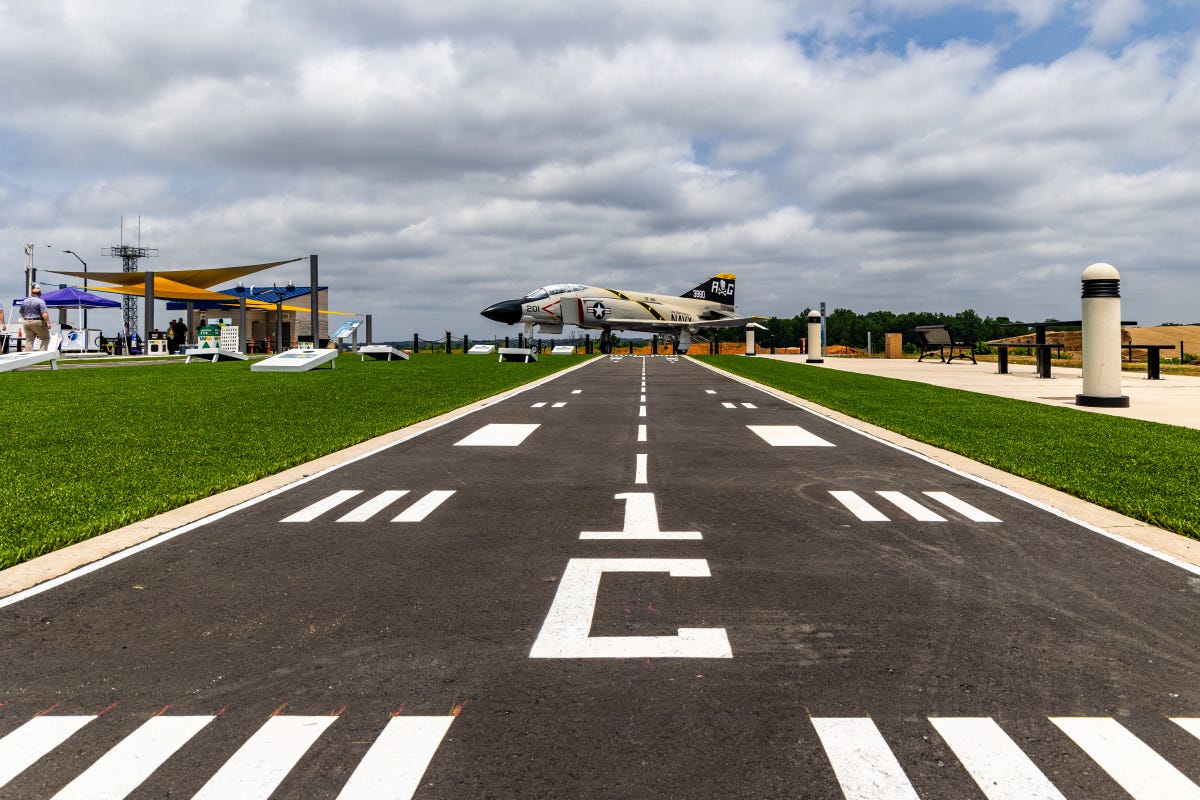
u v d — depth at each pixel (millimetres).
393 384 21469
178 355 44750
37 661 3539
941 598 4363
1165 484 7449
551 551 5340
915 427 12141
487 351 60875
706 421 13305
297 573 4863
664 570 4895
